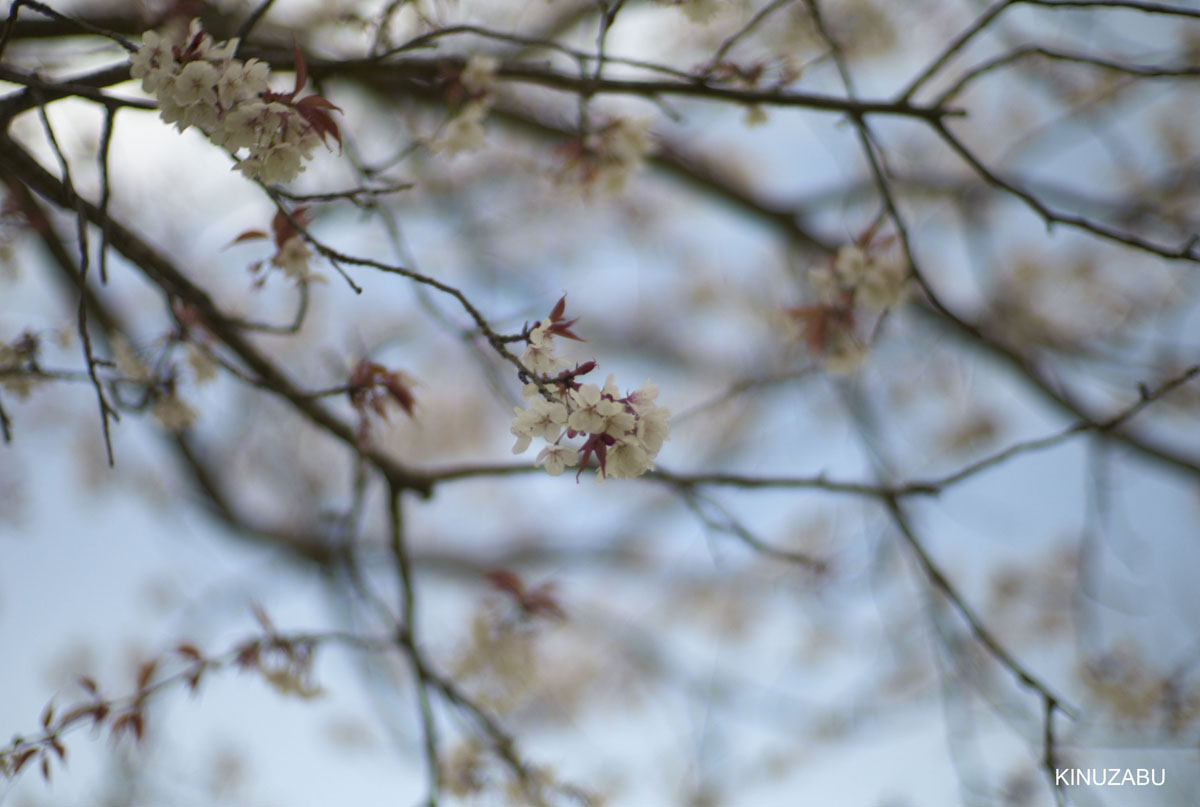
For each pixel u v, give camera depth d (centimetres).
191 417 252
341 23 253
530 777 310
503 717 348
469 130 248
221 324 246
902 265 262
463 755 318
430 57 249
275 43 290
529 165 585
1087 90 515
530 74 246
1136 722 410
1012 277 649
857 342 279
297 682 288
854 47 501
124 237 225
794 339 289
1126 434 493
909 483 278
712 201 546
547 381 142
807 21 420
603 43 229
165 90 159
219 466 616
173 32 259
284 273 211
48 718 245
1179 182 515
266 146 161
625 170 276
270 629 291
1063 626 666
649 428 141
